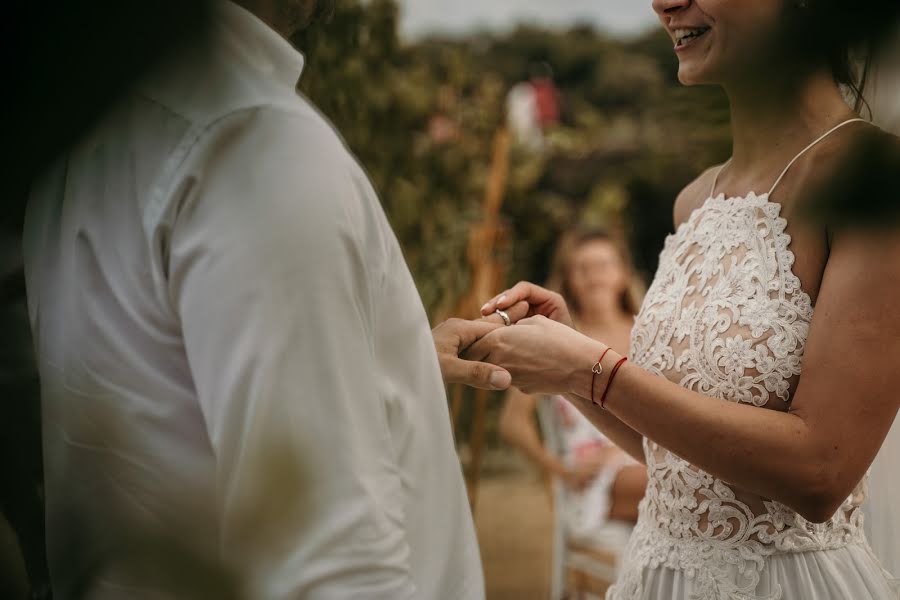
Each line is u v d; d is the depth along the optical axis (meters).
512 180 6.76
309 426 0.90
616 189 8.14
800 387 1.30
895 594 1.46
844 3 0.46
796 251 1.37
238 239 0.91
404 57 4.46
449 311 4.83
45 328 1.05
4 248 1.08
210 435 0.94
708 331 1.41
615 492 3.65
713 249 1.47
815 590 1.38
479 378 1.38
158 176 0.95
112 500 1.00
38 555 1.10
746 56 1.38
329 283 0.93
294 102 1.00
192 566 0.50
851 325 1.25
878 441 1.26
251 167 0.93
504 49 9.72
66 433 1.03
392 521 0.98
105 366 1.01
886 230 0.41
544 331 1.44
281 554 0.85
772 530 1.39
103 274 1.00
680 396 1.35
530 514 5.80
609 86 9.15
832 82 1.42
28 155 0.69
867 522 1.59
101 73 0.67
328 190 0.95
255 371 0.90
